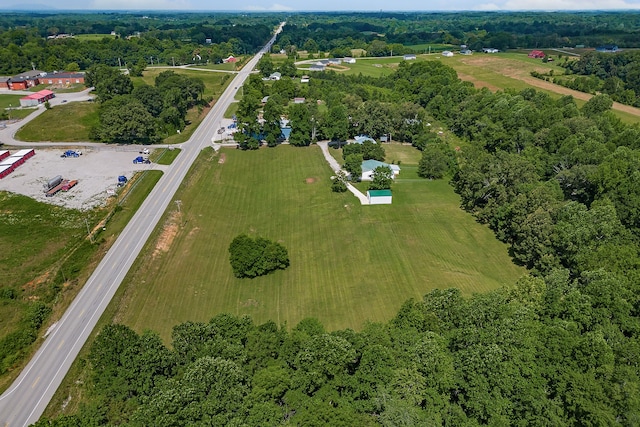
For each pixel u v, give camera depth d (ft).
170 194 330.13
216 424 120.16
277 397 133.49
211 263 259.39
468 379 141.28
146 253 256.52
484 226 304.91
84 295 223.30
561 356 143.95
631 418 124.47
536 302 181.78
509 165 311.68
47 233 278.26
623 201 262.88
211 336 155.94
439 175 382.83
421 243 282.77
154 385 139.33
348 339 153.07
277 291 238.48
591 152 336.49
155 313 216.13
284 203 336.08
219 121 531.50
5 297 221.46
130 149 425.28
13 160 374.84
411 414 125.29
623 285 181.68
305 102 565.12
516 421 133.69
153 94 513.45
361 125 481.05
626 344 148.46
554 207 257.55
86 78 622.54
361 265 259.60
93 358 144.36
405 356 146.30
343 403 132.16
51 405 164.96
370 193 334.03
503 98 512.63
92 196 324.39
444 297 180.04
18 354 187.42
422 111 490.90
